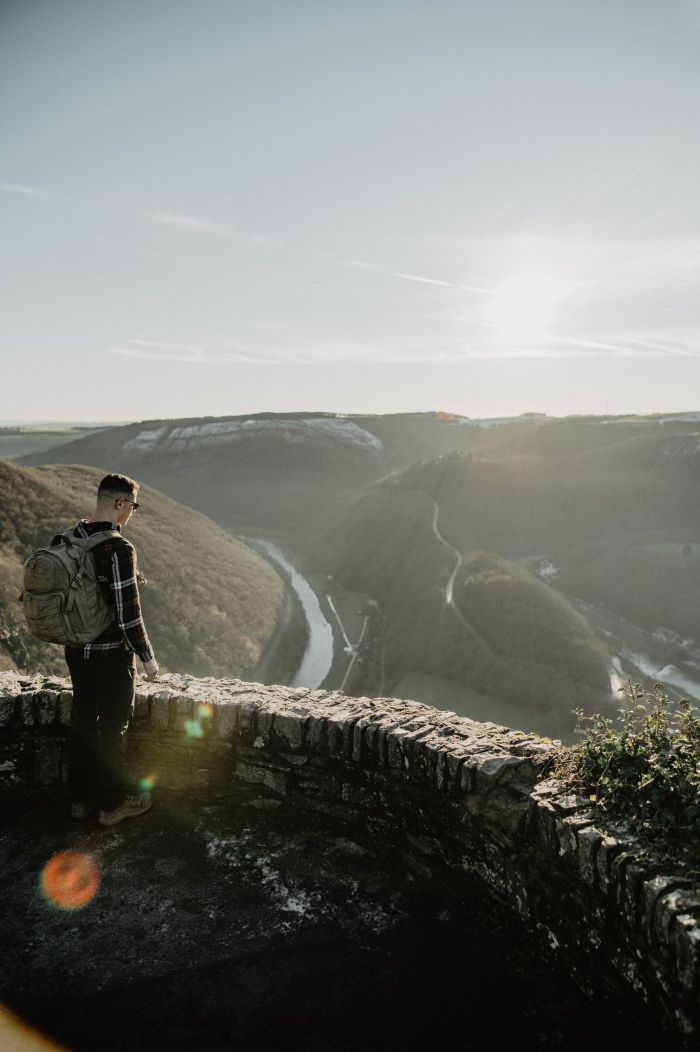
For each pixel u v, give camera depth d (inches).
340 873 118.0
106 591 124.9
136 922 105.3
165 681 161.9
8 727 140.8
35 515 2581.2
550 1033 85.3
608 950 86.4
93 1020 86.4
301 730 134.1
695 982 71.2
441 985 93.2
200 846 125.6
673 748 98.0
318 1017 87.5
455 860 114.2
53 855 122.8
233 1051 81.8
